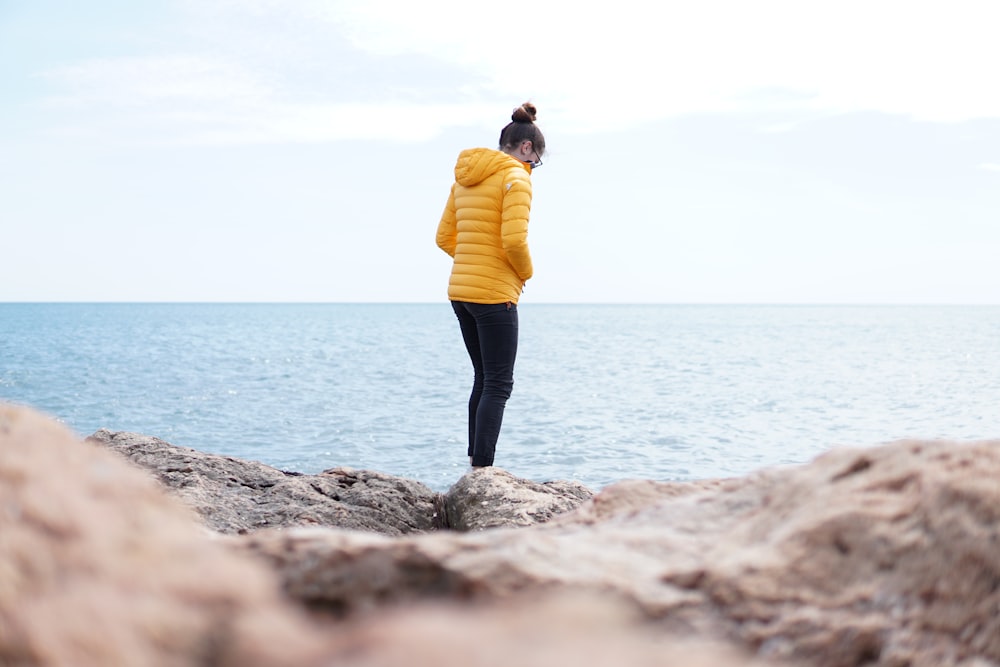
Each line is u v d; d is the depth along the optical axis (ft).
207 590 2.71
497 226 16.21
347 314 587.27
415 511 14.39
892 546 4.23
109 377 103.81
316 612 4.05
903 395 87.76
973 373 118.01
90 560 2.72
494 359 16.38
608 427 63.05
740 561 4.28
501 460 49.44
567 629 1.82
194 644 2.52
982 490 4.27
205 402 77.97
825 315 617.62
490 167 16.10
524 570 4.04
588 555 4.35
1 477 2.97
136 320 429.79
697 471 46.75
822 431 62.64
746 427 64.03
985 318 529.86
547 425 64.08
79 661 2.36
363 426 62.80
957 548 4.14
